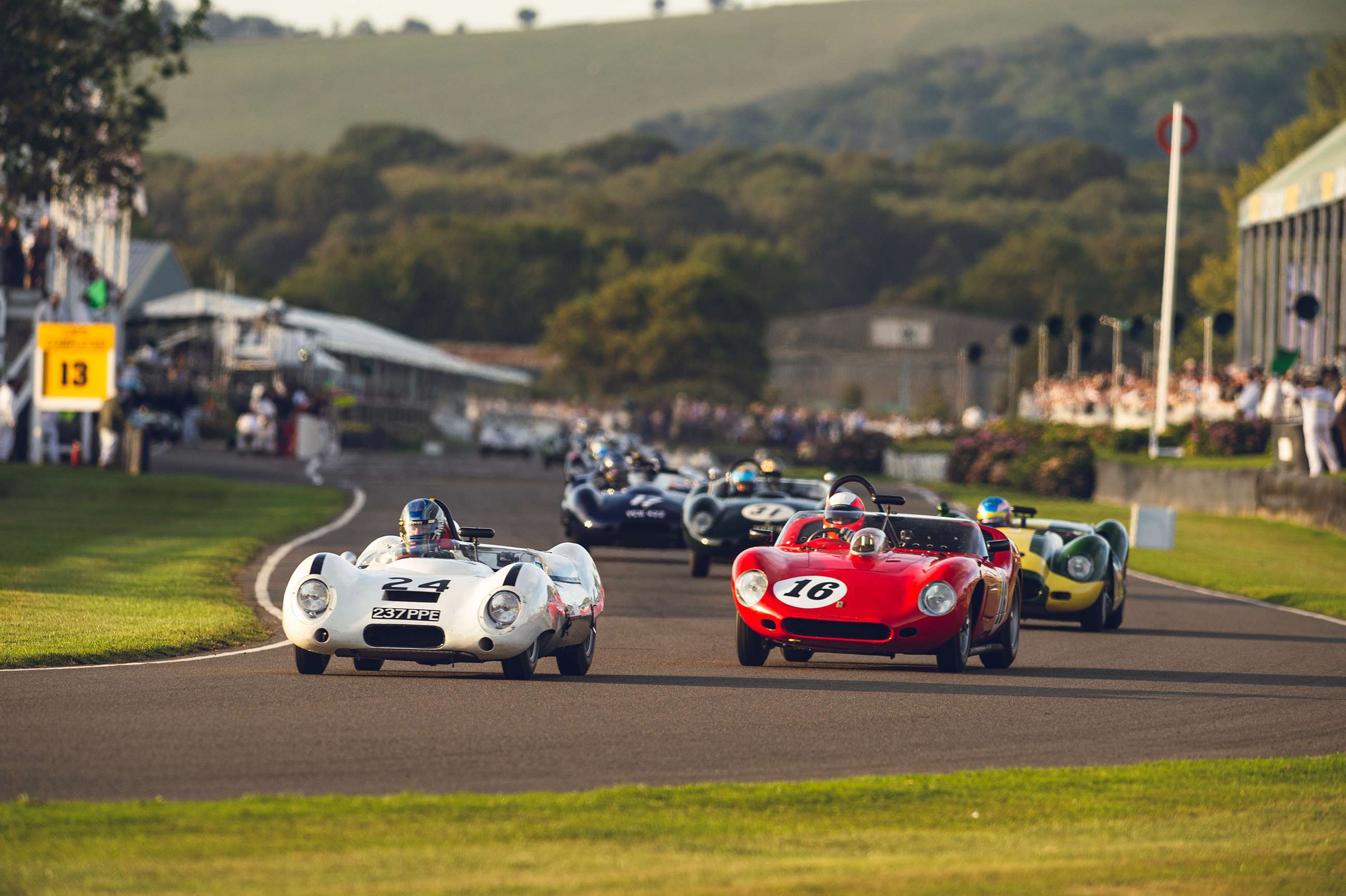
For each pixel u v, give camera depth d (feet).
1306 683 173.37
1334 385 479.00
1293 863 87.56
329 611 146.41
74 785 97.40
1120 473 602.03
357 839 84.94
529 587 148.25
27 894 73.51
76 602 203.92
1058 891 79.25
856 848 87.25
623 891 76.23
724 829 90.48
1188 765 116.57
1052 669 180.04
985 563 173.68
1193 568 349.41
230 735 115.65
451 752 112.16
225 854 81.15
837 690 152.46
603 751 115.03
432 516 158.81
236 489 469.16
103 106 458.09
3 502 379.55
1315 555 393.50
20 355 523.70
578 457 440.45
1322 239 640.58
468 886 76.43
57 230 516.32
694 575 286.05
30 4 432.66
